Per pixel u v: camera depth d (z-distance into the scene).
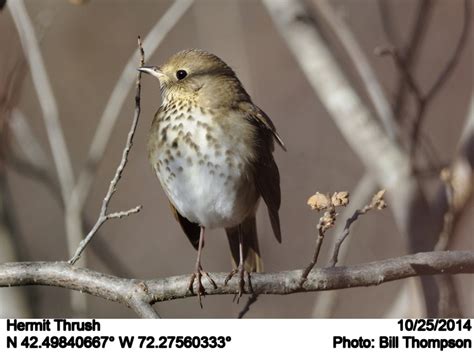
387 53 10.28
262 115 9.85
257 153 9.58
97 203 17.30
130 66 11.54
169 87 9.71
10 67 11.83
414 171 10.55
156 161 9.64
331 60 11.53
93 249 12.09
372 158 11.02
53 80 18.03
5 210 11.63
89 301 15.38
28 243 16.48
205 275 8.22
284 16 11.82
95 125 17.88
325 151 17.17
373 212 16.27
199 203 9.58
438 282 9.56
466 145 10.32
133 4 18.70
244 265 9.16
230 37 14.94
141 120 17.81
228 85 9.70
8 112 11.26
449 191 9.13
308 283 7.94
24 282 7.96
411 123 10.85
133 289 7.97
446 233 9.02
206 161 9.45
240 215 9.71
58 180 12.64
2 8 7.82
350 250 16.05
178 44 18.12
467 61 17.92
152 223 17.22
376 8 17.77
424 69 17.94
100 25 18.41
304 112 17.69
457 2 18.31
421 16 10.78
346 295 15.92
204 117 9.48
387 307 15.88
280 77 18.05
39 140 17.06
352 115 11.17
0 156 11.45
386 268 7.84
